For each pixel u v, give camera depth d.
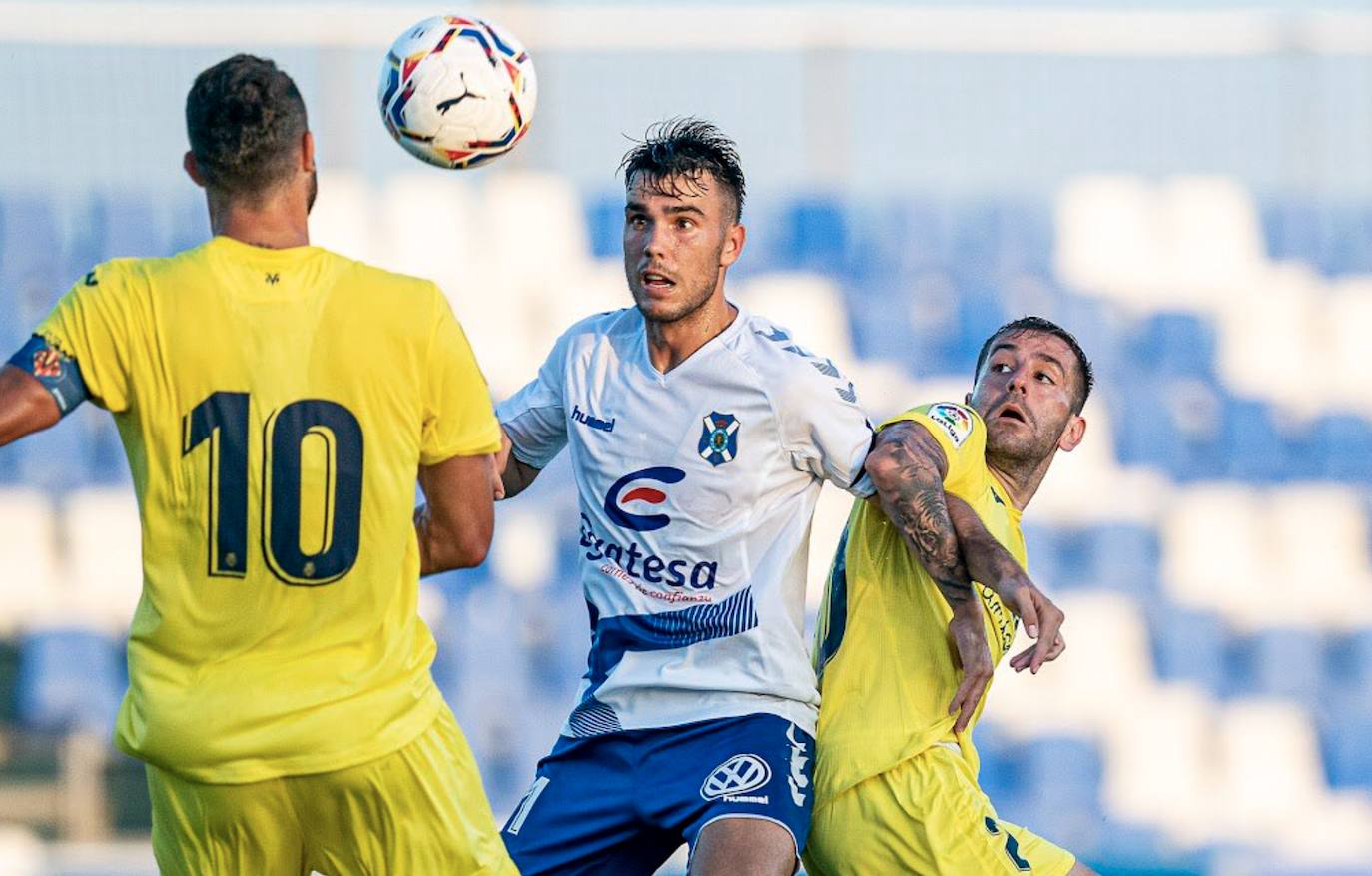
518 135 15.82
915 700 16.77
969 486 17.02
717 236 16.38
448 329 13.48
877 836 16.62
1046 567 48.91
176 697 13.09
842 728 16.84
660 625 16.66
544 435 17.73
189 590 13.02
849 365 51.59
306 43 46.72
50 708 42.66
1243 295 54.12
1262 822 45.41
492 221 50.44
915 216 54.50
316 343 12.99
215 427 12.86
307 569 13.02
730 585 16.55
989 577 15.81
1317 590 49.28
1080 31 49.81
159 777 13.58
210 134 12.87
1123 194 55.00
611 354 17.19
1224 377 53.00
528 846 17.12
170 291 12.87
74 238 48.81
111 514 44.97
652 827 16.80
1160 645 47.88
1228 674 47.72
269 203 13.10
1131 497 50.31
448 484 13.74
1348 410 52.62
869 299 52.72
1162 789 45.72
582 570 17.28
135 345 12.80
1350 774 46.19
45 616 43.91
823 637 17.59
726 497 16.47
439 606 44.84
